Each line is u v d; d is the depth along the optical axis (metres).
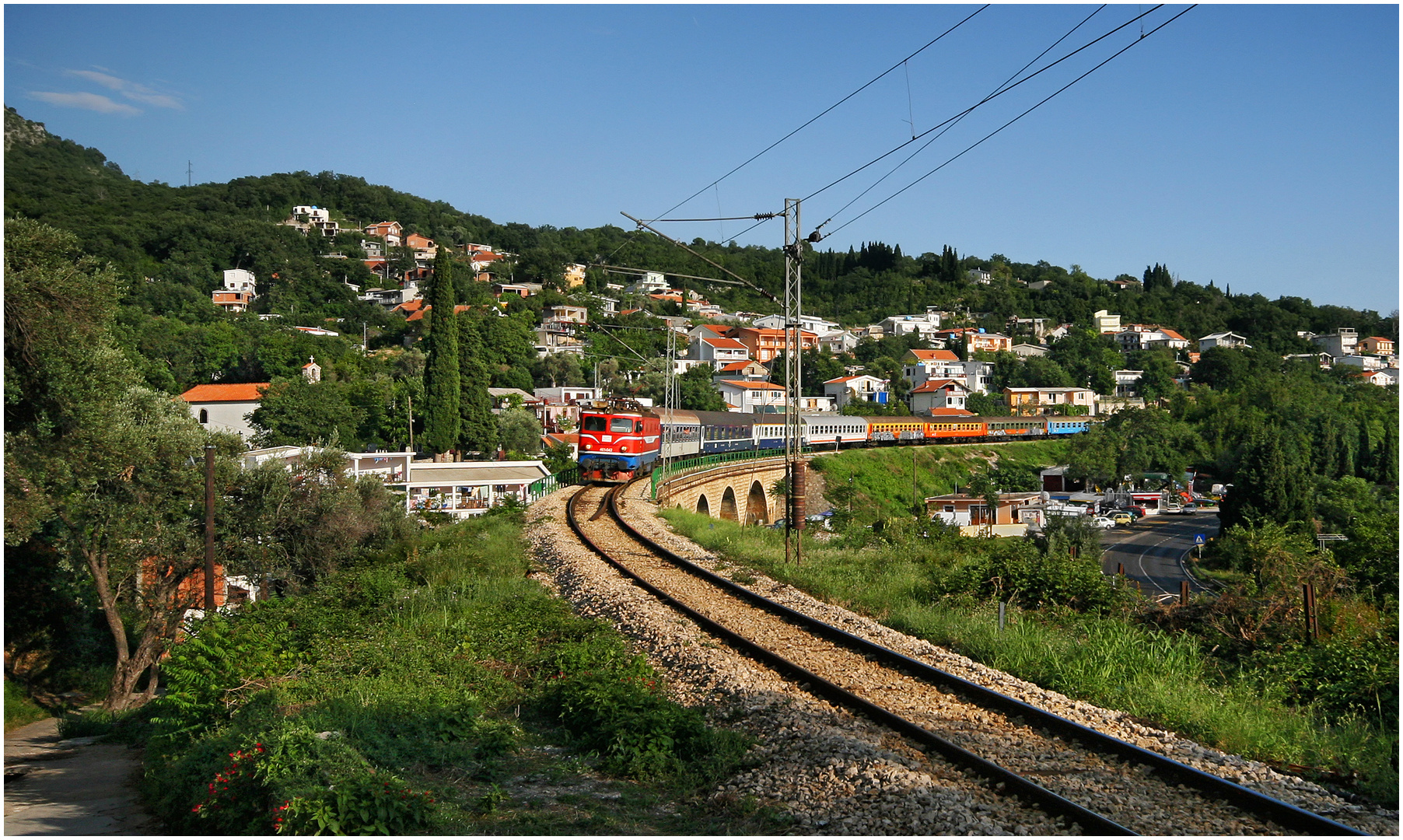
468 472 41.59
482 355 85.06
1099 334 156.88
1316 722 10.84
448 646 15.06
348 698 11.62
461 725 10.80
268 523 24.28
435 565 21.67
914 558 21.62
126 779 12.09
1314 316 175.12
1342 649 12.26
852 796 7.99
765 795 8.36
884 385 106.81
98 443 19.17
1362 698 11.14
